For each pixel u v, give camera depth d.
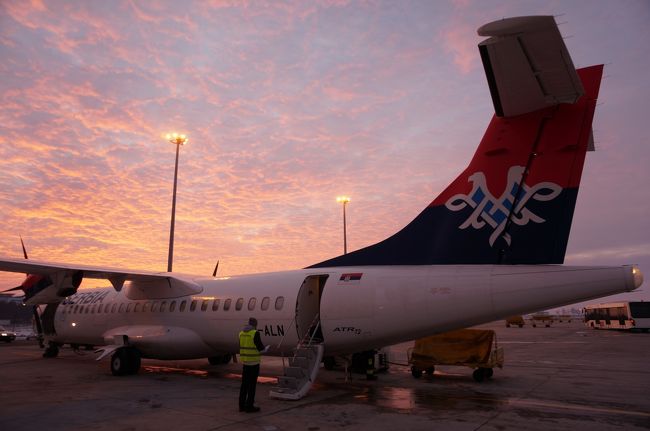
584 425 7.23
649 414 8.04
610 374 13.27
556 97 6.38
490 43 5.28
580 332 43.09
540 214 7.76
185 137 21.14
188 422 7.42
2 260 11.12
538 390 10.51
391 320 9.11
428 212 9.36
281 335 10.86
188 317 12.74
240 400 8.20
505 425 7.21
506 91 6.32
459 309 8.30
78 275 12.32
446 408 8.48
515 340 30.25
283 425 7.21
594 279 7.16
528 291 7.60
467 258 8.49
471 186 8.62
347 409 8.38
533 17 4.78
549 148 7.75
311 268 11.32
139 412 8.15
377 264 10.01
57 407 8.58
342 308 9.71
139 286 14.30
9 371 14.14
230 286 12.43
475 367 11.71
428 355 12.29
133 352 13.26
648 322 40.97
